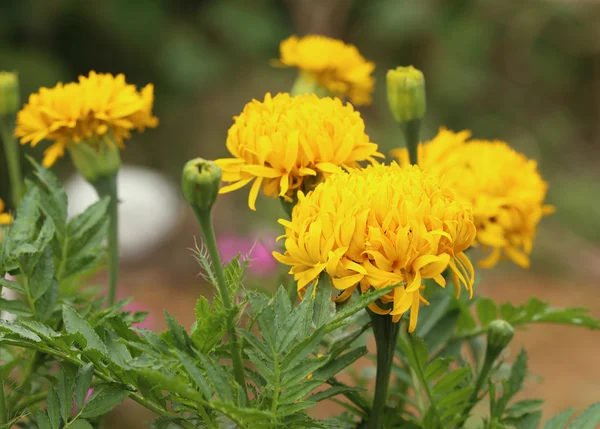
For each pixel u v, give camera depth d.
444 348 0.92
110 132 0.97
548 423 0.84
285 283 0.94
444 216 0.78
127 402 1.92
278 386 0.76
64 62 4.12
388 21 4.16
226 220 3.40
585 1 4.20
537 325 2.92
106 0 4.07
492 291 3.29
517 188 0.96
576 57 4.45
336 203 0.78
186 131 4.16
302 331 0.77
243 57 4.34
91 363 0.78
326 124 0.84
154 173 3.79
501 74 4.38
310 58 1.13
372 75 4.17
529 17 4.24
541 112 4.42
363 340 0.89
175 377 0.75
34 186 0.84
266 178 0.84
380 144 3.84
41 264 0.83
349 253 0.78
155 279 3.29
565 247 3.62
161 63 4.17
